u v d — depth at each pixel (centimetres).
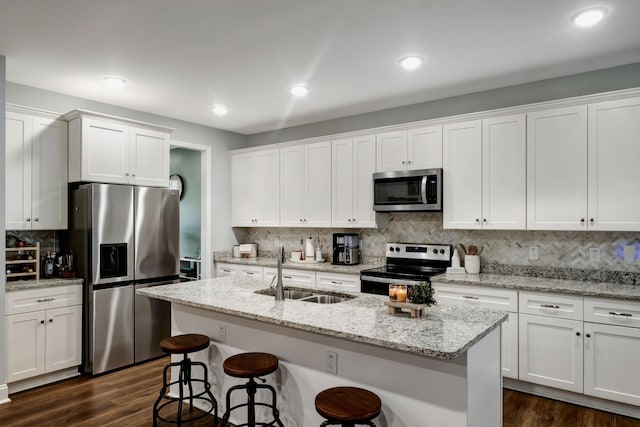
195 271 593
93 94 392
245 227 575
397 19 249
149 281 400
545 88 350
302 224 479
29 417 281
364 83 362
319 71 334
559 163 319
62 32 266
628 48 288
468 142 363
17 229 343
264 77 348
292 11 240
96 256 359
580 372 289
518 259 365
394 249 435
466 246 394
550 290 299
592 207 305
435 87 372
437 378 183
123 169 393
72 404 302
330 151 455
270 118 486
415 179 386
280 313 223
